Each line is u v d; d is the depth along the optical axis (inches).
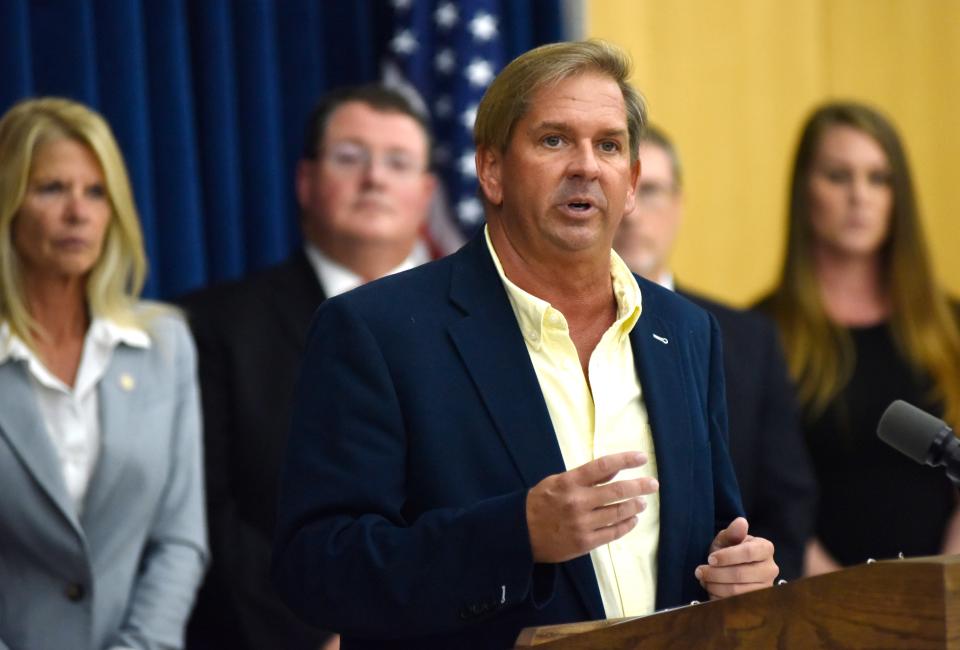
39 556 365.7
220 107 519.5
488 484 248.5
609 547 253.4
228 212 518.9
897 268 509.7
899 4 706.8
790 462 438.6
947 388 496.4
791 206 519.5
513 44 572.7
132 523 376.2
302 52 539.5
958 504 480.7
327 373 255.3
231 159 520.7
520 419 251.4
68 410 375.9
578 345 265.3
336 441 250.1
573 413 258.8
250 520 413.7
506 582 227.6
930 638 172.2
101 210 389.4
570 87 253.4
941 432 221.8
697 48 658.8
